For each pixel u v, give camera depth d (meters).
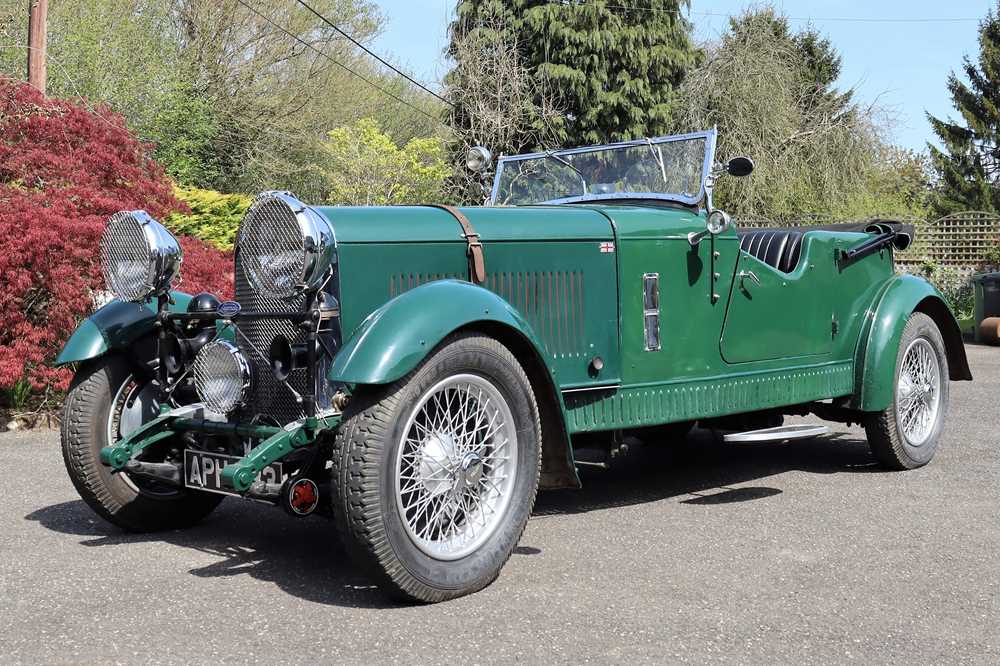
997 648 2.95
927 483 5.23
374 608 3.28
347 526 3.20
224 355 3.73
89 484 4.09
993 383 9.39
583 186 5.26
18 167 7.64
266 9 23.08
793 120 23.42
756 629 3.09
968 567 3.73
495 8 20.14
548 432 3.88
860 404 5.40
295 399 3.72
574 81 19.94
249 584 3.54
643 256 4.44
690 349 4.61
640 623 3.13
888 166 28.11
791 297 5.07
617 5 20.33
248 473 3.33
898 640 3.01
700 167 4.82
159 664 2.80
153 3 21.27
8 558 3.85
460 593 3.38
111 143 8.28
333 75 24.05
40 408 7.26
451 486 3.44
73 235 6.88
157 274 4.03
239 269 3.89
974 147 38.75
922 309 5.87
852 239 5.46
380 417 3.22
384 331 3.29
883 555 3.89
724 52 23.06
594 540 4.12
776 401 4.99
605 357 4.32
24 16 17.86
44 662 2.81
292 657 2.85
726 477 5.44
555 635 3.03
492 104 20.02
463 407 3.50
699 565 3.76
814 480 5.33
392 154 19.12
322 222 3.59
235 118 22.41
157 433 3.98
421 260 3.85
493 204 5.52
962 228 20.56
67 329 6.96
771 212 22.80
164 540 4.15
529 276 4.13
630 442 6.63
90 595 3.40
